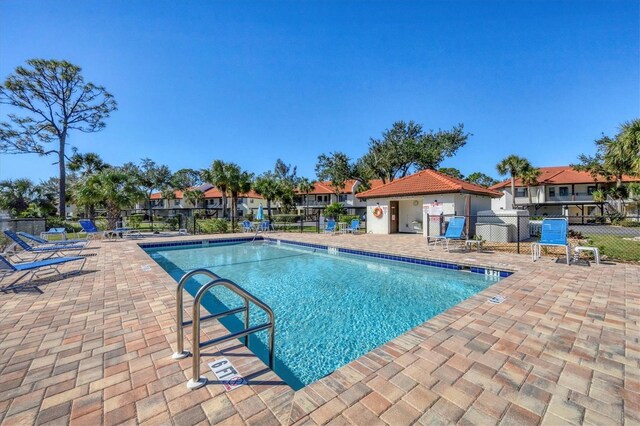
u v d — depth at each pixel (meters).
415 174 18.80
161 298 4.82
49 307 4.36
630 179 32.75
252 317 5.26
